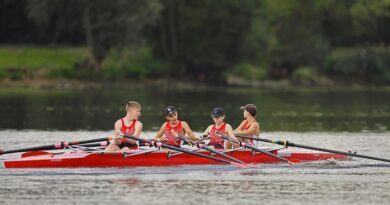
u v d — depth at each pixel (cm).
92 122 15712
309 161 9856
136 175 8644
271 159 9719
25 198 7250
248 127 10144
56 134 13438
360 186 8025
